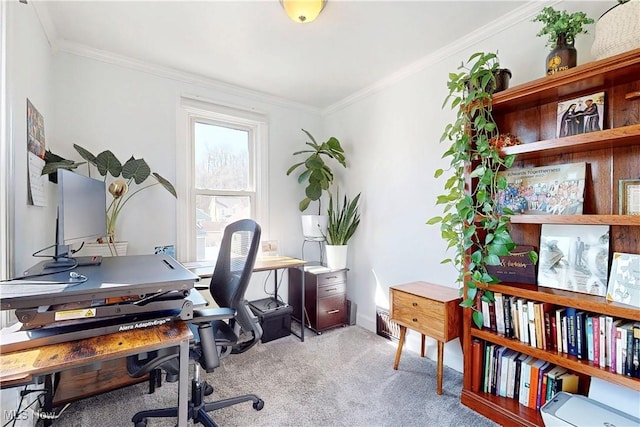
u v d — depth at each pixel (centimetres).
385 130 280
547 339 151
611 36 131
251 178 319
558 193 160
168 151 262
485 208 162
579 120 154
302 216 321
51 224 200
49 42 202
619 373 128
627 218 125
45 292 93
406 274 260
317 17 188
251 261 150
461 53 218
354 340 270
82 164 219
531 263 168
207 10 182
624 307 125
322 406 176
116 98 239
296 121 340
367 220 300
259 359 234
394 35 208
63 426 158
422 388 194
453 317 189
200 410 154
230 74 269
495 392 171
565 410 139
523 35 184
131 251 245
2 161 129
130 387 196
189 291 121
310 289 293
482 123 164
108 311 104
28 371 82
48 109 202
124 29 202
